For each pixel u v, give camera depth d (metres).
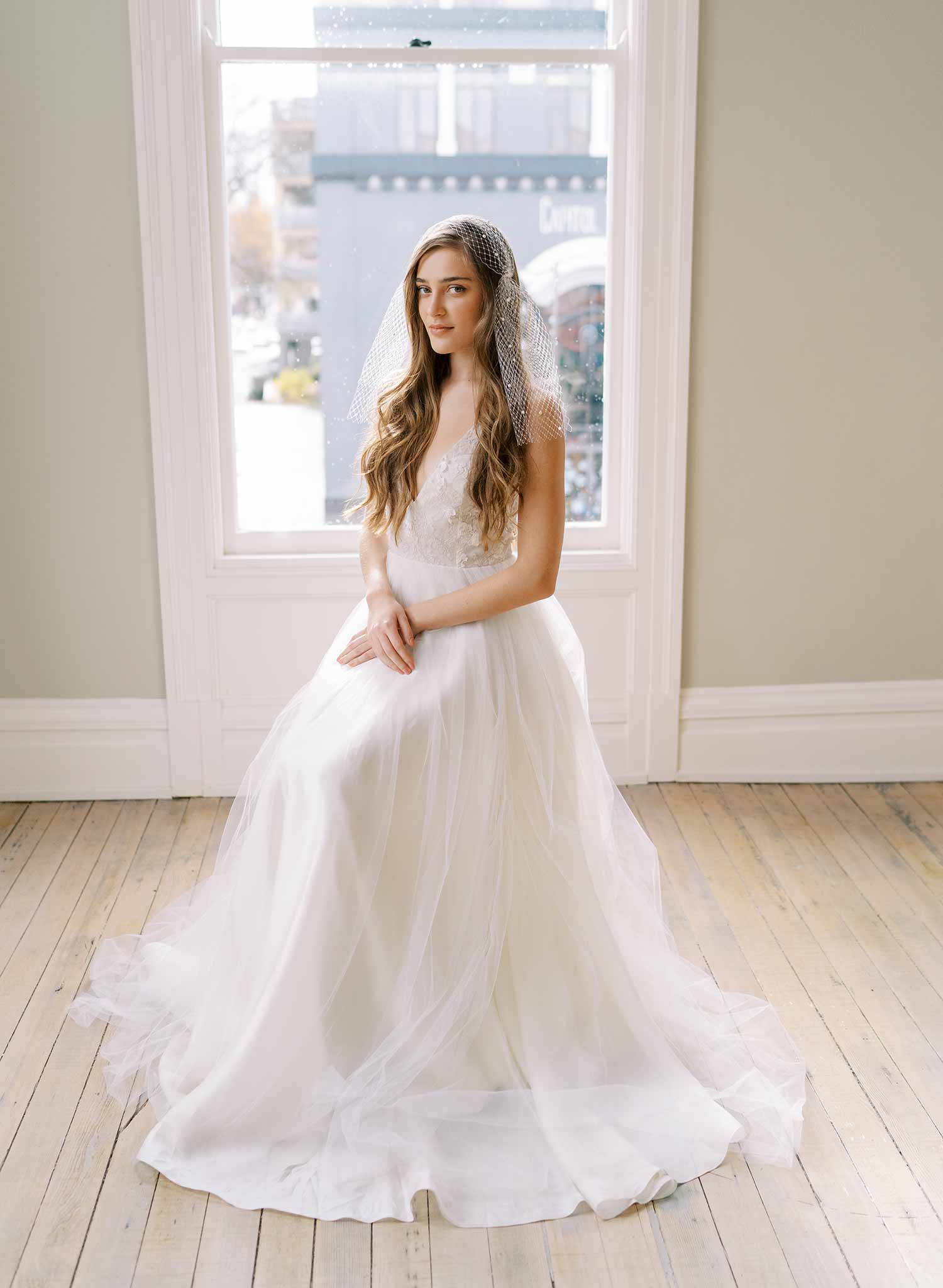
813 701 3.59
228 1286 1.73
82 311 3.21
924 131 3.25
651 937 2.39
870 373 3.40
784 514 3.48
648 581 3.46
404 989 2.02
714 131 3.22
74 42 3.06
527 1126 2.01
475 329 2.07
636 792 3.54
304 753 2.04
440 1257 1.78
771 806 3.44
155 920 2.70
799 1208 1.88
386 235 3.35
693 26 3.13
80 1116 2.09
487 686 2.06
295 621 3.42
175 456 3.29
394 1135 1.97
